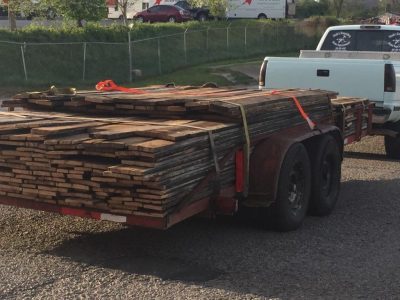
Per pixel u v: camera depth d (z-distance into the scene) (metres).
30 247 5.55
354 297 4.50
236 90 7.23
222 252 5.49
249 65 29.16
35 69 22.23
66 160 4.71
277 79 9.90
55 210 5.11
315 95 6.95
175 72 26.06
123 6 30.73
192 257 5.35
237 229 6.23
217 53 30.81
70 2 26.33
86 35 25.41
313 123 6.64
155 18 38.84
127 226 6.27
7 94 19.77
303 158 6.25
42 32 24.27
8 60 21.95
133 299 4.39
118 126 5.06
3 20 41.53
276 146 5.80
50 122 5.24
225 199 5.38
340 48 11.62
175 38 29.47
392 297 4.51
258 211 6.01
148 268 5.05
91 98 5.66
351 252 5.54
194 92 6.75
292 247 5.65
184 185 4.71
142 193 4.57
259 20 38.91
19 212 6.70
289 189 6.08
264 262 5.24
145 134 4.69
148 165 4.38
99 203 4.82
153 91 6.92
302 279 4.85
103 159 4.73
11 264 5.07
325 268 5.11
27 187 5.07
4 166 5.11
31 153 4.90
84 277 4.82
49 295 4.45
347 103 7.84
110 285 4.66
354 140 8.37
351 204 7.40
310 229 6.28
